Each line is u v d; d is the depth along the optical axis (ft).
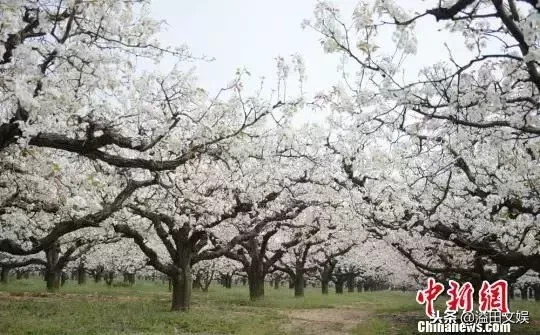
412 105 23.06
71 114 28.02
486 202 38.86
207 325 51.70
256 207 65.92
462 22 22.03
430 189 42.50
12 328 43.19
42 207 39.04
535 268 34.91
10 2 21.13
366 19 21.27
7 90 23.98
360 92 24.29
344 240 100.12
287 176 69.00
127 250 116.37
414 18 20.44
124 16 30.76
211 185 58.80
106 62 26.89
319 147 57.31
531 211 34.37
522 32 18.71
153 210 56.70
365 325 57.98
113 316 54.49
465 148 29.89
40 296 83.71
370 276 161.27
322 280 129.29
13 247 36.94
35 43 24.95
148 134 35.60
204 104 39.06
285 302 87.61
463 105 22.20
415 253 74.59
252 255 92.12
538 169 28.48
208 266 120.16
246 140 36.40
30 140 26.78
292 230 90.38
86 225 39.52
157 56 32.68
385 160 36.91
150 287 140.15
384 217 48.88
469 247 40.63
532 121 21.80
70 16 25.36
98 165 40.83
